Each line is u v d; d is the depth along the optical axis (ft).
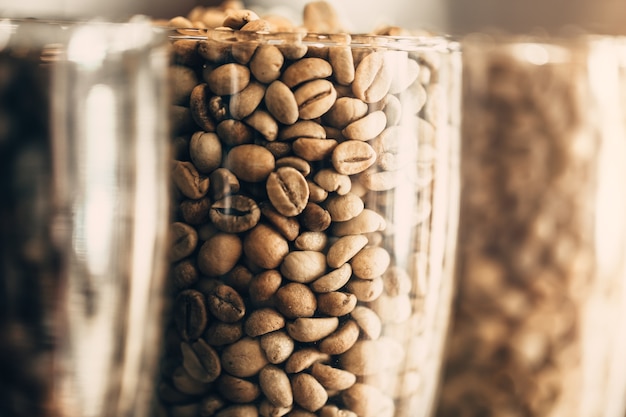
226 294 0.72
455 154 0.80
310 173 0.71
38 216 0.72
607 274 0.97
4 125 0.72
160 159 0.73
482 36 1.00
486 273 0.99
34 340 0.74
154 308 0.74
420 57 0.74
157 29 0.72
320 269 0.72
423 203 0.76
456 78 0.79
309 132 0.70
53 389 0.75
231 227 0.71
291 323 0.72
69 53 0.72
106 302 0.74
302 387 0.72
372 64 0.71
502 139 0.98
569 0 1.31
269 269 0.71
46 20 0.73
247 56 0.70
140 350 0.75
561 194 0.97
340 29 0.89
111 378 0.76
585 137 0.96
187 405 0.75
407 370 0.78
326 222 0.71
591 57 0.96
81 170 0.72
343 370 0.73
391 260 0.74
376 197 0.73
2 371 0.74
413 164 0.74
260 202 0.71
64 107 0.72
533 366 0.99
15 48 0.72
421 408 0.82
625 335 0.99
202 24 0.81
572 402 0.99
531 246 0.98
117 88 0.72
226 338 0.72
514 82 0.98
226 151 0.71
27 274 0.73
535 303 0.99
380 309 0.74
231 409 0.74
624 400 1.02
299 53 0.69
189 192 0.72
